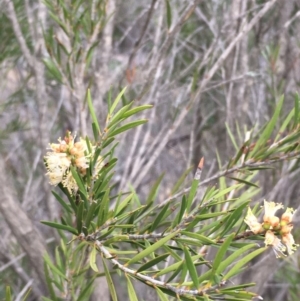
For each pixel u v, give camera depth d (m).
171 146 1.58
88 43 0.76
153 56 0.92
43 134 0.89
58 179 0.49
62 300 0.71
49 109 1.36
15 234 0.80
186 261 0.43
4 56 1.00
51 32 0.75
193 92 0.82
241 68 0.95
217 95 1.34
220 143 1.20
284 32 1.00
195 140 1.31
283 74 1.02
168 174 1.58
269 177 0.96
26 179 1.43
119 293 1.23
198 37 1.33
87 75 0.91
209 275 0.44
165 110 1.34
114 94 0.91
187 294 0.45
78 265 0.66
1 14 0.96
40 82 0.89
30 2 1.11
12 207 0.79
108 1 0.79
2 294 1.12
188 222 0.53
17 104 1.25
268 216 0.49
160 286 0.46
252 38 1.25
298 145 0.59
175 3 1.08
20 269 1.03
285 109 0.98
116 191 1.19
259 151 0.60
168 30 0.74
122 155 1.39
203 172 1.24
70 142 0.50
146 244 0.51
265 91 1.13
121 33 1.42
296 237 0.87
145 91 0.77
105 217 0.50
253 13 1.00
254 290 0.89
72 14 0.73
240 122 0.95
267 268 0.90
